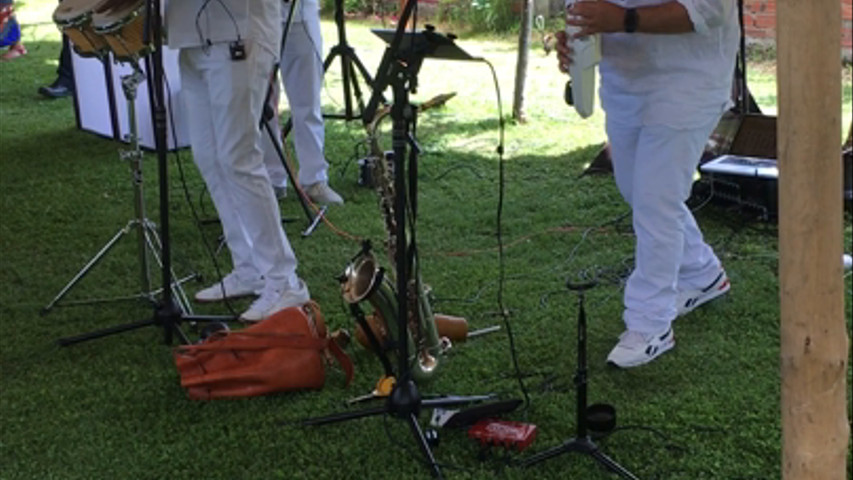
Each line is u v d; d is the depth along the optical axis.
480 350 3.41
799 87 1.62
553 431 2.89
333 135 6.29
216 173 3.73
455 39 2.51
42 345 3.51
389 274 3.96
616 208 4.84
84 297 3.93
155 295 3.91
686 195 3.22
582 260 4.21
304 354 3.11
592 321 3.61
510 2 9.85
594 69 2.97
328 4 10.90
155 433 2.94
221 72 3.32
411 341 3.03
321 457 2.79
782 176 1.69
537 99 7.16
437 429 2.88
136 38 3.26
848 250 4.32
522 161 5.67
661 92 3.04
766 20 8.20
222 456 2.81
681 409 2.99
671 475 2.67
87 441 2.90
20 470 2.76
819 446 1.77
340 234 4.60
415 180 2.79
